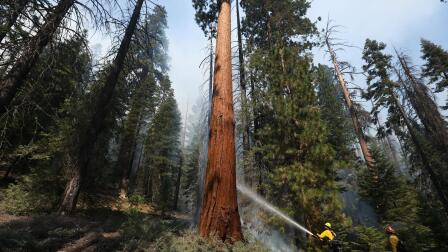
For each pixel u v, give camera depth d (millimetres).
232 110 7672
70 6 7297
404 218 11469
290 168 8156
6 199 10227
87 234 7066
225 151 6895
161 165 29234
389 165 13695
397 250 8133
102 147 14086
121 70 12469
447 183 17594
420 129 22172
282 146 8688
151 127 29547
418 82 21906
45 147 11445
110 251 5938
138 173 30344
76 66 8961
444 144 19625
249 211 9930
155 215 20219
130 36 11664
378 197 12789
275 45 10688
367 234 9164
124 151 25141
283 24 14922
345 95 18984
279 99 9133
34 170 11133
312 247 7734
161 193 27203
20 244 5379
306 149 8414
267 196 9039
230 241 6020
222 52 8492
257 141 10656
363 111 19375
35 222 7375
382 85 21656
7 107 6676
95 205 13562
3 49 6391
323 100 14141
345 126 14461
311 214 7902
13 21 6477
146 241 6172
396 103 21172
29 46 6793
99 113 10516
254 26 16406
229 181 6613
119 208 16156
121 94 14750
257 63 10891
